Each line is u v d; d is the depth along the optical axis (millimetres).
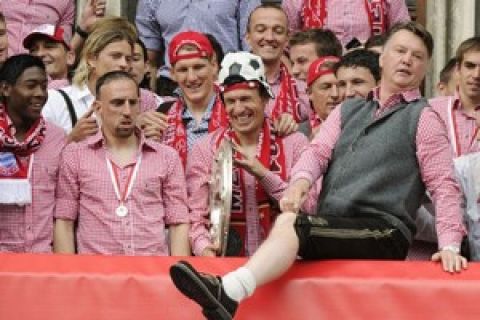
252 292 19672
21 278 20922
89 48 26328
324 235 20562
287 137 23891
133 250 23016
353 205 21094
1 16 27344
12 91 23547
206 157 23672
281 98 27938
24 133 23703
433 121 21188
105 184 23234
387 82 21609
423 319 20344
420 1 34562
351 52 26234
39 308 20891
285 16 28578
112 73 23688
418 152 21109
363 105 21844
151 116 25328
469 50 25875
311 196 23047
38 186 23531
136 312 20828
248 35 29000
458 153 25672
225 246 21891
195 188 23547
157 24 32125
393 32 21719
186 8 31594
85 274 20922
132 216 23141
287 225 20297
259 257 19828
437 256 20750
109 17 27234
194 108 25672
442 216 20828
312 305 20609
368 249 20953
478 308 20219
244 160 22844
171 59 25812
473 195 22734
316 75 26312
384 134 21266
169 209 23453
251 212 23125
